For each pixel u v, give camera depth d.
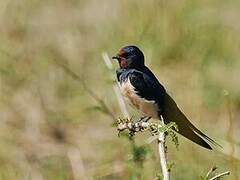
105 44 18.92
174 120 11.99
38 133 16.27
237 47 18.72
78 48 18.98
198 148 14.39
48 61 18.08
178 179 13.98
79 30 19.72
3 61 17.92
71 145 15.95
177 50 18.30
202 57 18.08
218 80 17.44
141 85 12.20
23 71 17.75
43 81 17.64
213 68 17.92
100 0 20.47
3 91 17.11
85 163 15.22
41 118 16.61
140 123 11.05
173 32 18.62
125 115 12.52
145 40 18.55
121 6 19.55
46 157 15.39
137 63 12.45
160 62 18.19
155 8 19.09
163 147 9.86
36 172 14.91
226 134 15.52
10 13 19.88
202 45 18.48
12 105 16.88
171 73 17.78
